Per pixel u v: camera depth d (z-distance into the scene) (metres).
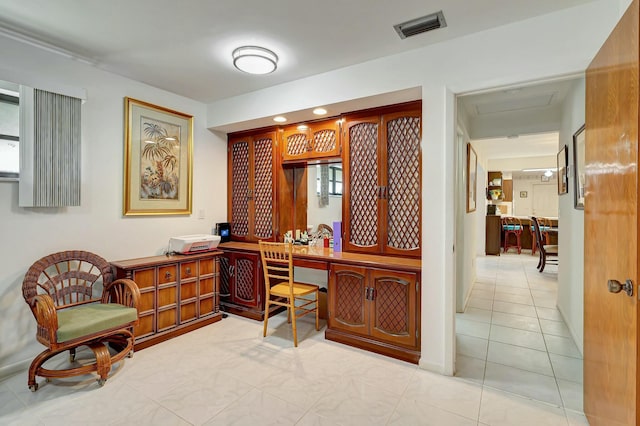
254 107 3.29
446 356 2.28
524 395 2.03
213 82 3.05
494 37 2.10
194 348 2.69
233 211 3.97
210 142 3.77
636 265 1.23
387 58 2.51
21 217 2.32
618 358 1.40
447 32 2.16
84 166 2.65
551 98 3.36
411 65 2.41
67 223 2.56
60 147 2.44
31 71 2.33
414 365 2.41
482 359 2.51
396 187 2.79
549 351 2.65
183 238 3.18
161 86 3.15
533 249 7.61
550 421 1.78
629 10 1.28
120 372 2.29
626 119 1.31
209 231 3.77
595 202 1.68
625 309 1.33
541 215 9.93
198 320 3.14
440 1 1.82
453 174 2.28
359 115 2.96
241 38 2.25
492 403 1.95
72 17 1.99
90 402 1.94
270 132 3.61
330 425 1.75
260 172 3.72
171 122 3.31
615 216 1.43
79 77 2.61
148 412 1.85
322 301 3.43
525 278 5.25
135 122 2.99
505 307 3.79
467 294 4.04
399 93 2.51
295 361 2.46
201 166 3.66
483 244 7.67
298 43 2.31
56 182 2.42
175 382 2.16
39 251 2.41
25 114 2.26
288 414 1.83
